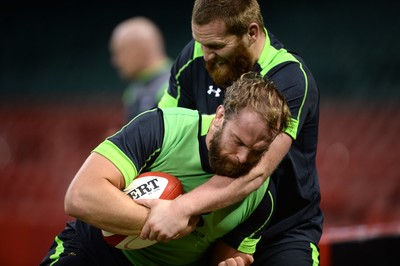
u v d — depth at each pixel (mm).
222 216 9414
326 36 57312
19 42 67750
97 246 10008
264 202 9625
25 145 46219
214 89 10875
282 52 10516
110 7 69188
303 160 10914
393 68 50750
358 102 45500
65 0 70062
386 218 28656
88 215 8641
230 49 9727
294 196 10984
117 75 60875
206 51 9836
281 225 11016
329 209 30625
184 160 9148
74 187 8680
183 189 9250
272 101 8422
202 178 9203
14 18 69688
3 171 37688
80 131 46312
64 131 46562
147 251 9859
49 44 67000
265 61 10273
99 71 62438
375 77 50531
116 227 8734
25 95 59969
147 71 20141
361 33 55969
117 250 9938
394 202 30344
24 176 37344
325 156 36156
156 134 9102
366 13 57656
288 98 10031
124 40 20078
